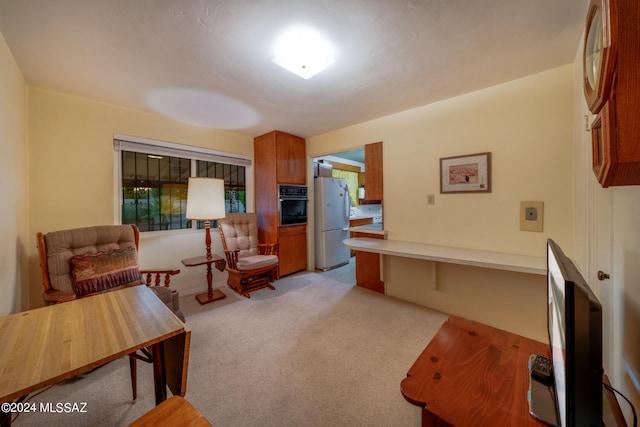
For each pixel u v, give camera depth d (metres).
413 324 2.36
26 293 2.15
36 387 0.71
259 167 3.93
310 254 4.20
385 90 2.36
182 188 3.26
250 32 1.55
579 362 0.52
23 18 1.41
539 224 2.11
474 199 2.44
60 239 1.97
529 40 1.65
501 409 0.70
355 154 5.35
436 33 1.58
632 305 0.95
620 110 0.55
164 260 3.07
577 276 0.58
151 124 2.95
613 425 0.70
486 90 2.33
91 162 2.55
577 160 1.85
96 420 1.35
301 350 1.95
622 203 1.06
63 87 2.27
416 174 2.82
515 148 2.20
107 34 1.56
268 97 2.49
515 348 0.98
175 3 1.32
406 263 2.92
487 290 2.38
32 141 2.24
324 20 1.45
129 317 1.10
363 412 1.38
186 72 2.01
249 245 3.53
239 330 2.26
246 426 1.30
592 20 0.70
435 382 0.81
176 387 1.08
